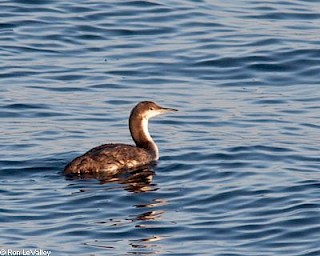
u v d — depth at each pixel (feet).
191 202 62.75
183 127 77.36
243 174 67.15
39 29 94.94
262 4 100.42
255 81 86.53
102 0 100.89
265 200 62.64
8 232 58.90
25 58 89.66
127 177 67.00
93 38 93.66
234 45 91.81
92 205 62.39
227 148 72.08
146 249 56.70
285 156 70.54
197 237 58.13
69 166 67.36
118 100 82.38
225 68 88.33
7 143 73.31
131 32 94.68
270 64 88.79
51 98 82.38
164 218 60.59
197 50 91.04
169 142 73.87
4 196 63.57
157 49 91.50
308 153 71.15
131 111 72.69
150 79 86.53
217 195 63.62
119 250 56.59
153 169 68.49
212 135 75.36
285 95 83.66
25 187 65.05
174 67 88.48
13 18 96.78
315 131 75.97
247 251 56.24
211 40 92.94
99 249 56.80
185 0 101.14
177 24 96.17
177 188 65.00
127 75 86.94
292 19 97.14
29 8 98.84
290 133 75.51
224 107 81.15
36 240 57.88
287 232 58.39
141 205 62.39
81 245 57.21
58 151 71.77
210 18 97.25
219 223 59.72
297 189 64.13
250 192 63.87
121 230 59.11
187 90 84.64
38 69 87.66
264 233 58.34
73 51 91.35
